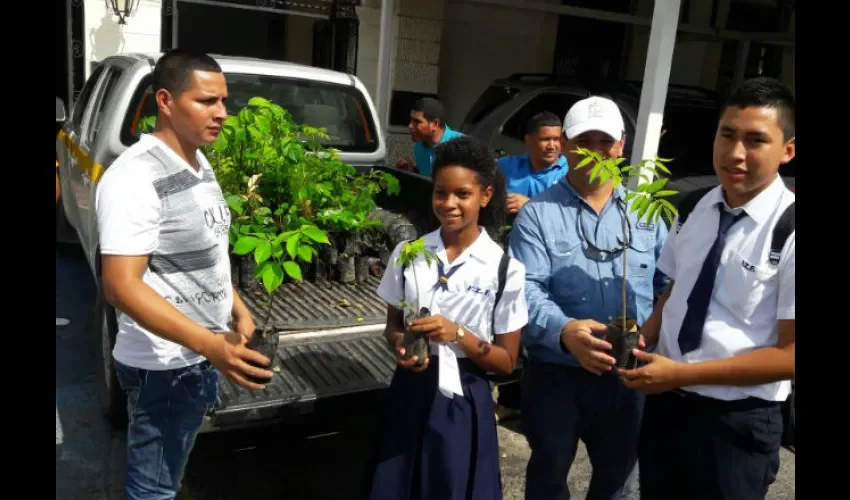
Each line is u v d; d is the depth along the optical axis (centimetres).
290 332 309
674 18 491
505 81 716
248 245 234
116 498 302
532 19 1034
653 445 217
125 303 191
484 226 239
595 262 242
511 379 309
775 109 182
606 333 212
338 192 384
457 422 218
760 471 199
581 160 239
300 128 397
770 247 187
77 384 402
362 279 374
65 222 611
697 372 189
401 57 903
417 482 221
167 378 216
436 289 222
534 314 234
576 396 241
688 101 677
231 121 353
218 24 1004
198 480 321
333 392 271
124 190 194
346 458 351
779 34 988
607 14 937
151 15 770
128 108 390
